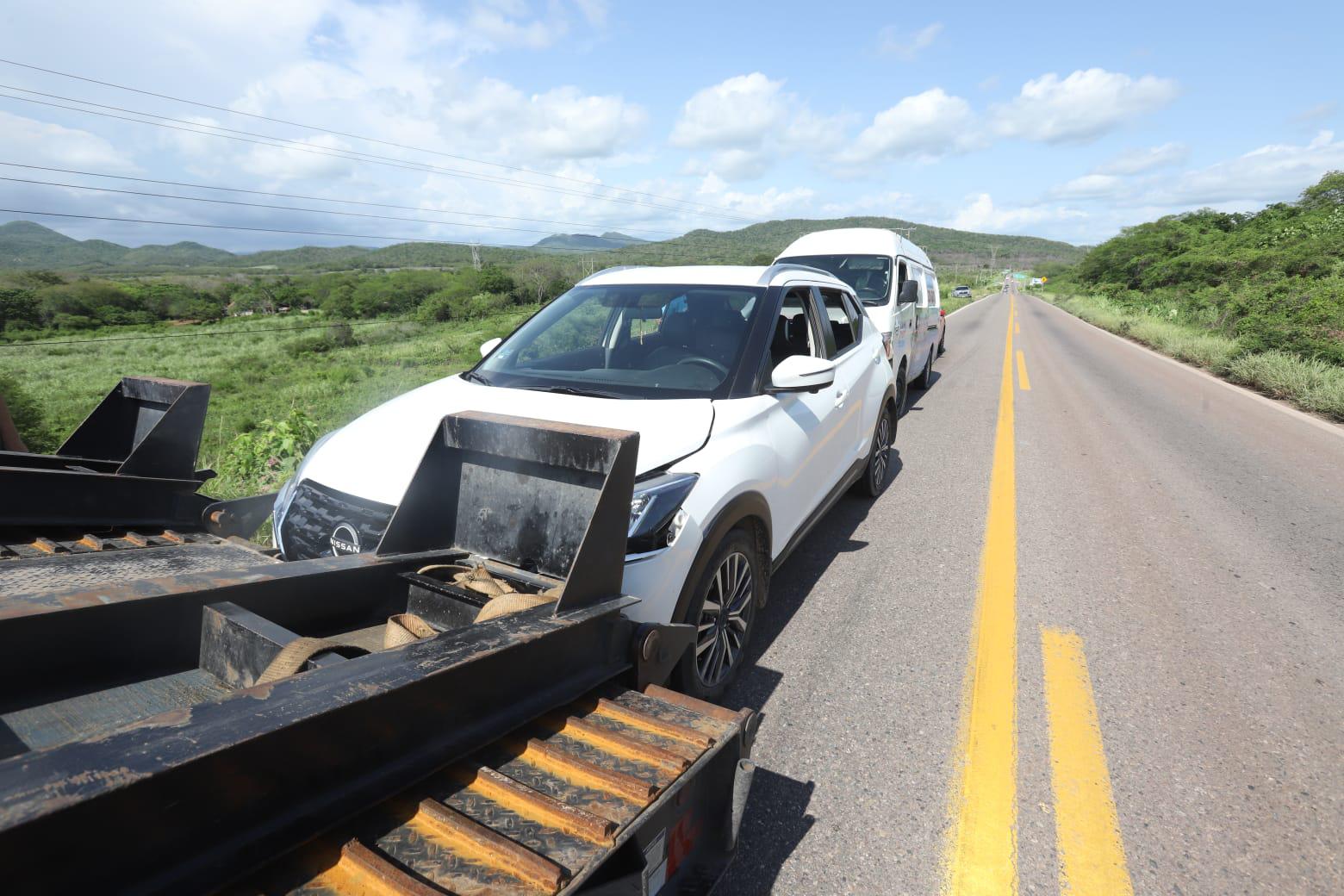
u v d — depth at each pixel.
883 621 3.57
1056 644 3.34
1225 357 14.80
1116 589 3.98
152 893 0.89
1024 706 2.84
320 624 1.83
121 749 0.91
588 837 1.20
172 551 2.12
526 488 2.07
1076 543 4.72
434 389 3.19
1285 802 2.30
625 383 3.12
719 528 2.50
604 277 3.99
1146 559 4.44
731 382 3.10
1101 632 3.47
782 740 2.61
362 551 2.32
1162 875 2.00
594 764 1.38
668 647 1.96
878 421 5.17
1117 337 25.75
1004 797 2.32
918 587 3.99
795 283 3.86
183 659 1.61
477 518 2.17
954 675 3.07
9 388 9.52
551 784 1.33
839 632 3.45
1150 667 3.15
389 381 25.67
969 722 2.72
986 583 4.04
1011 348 19.53
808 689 2.95
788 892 1.94
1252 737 2.65
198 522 2.72
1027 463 6.86
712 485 2.52
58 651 1.42
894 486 6.05
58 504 2.31
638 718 1.60
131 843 0.87
